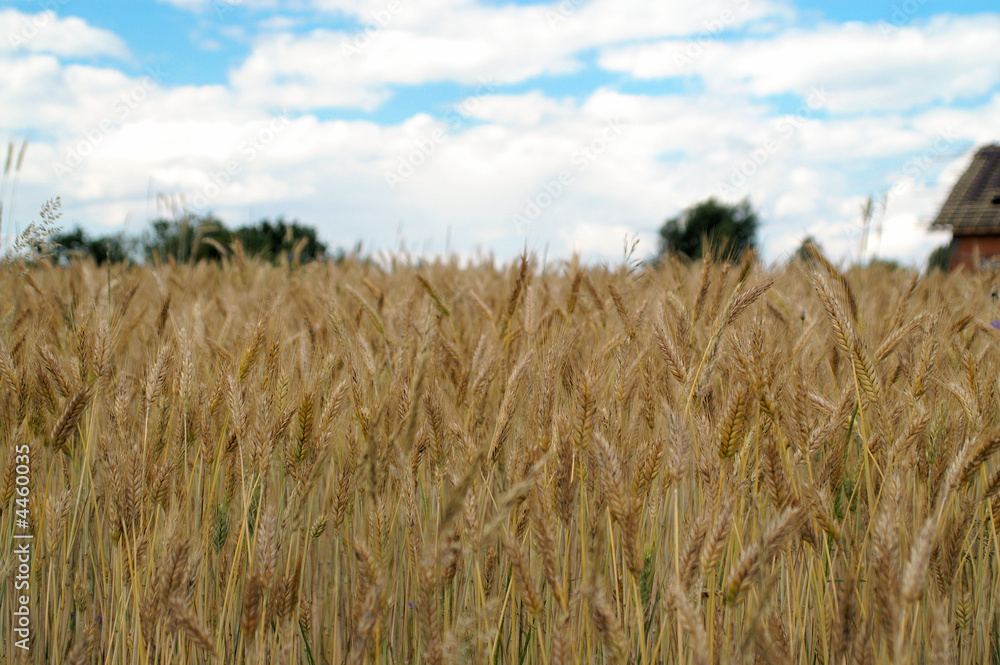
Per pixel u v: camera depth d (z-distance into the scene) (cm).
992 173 3048
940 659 147
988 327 311
